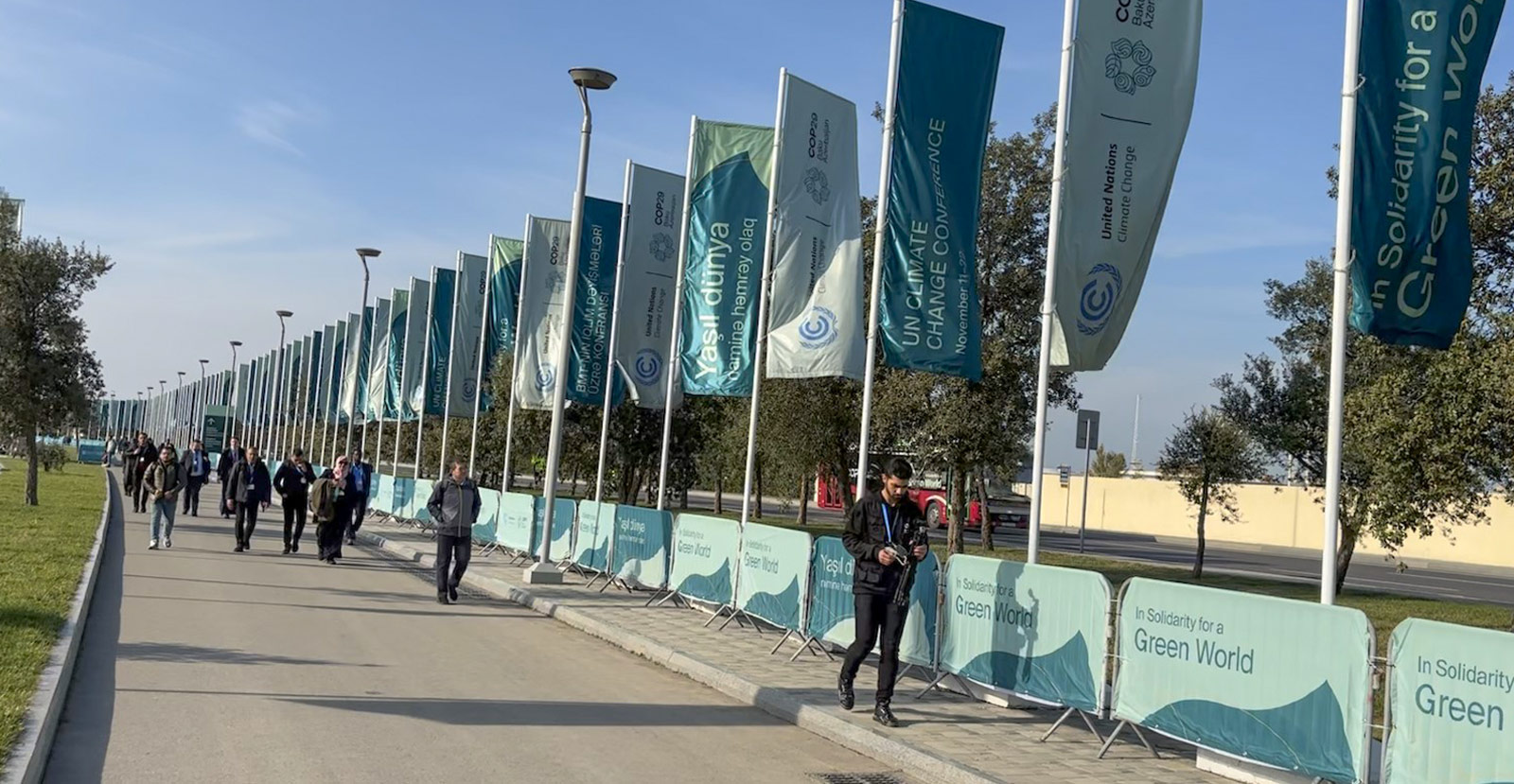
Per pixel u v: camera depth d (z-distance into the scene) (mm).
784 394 28172
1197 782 7469
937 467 24578
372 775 6648
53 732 7238
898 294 11625
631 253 18344
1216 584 24250
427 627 13086
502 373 36469
